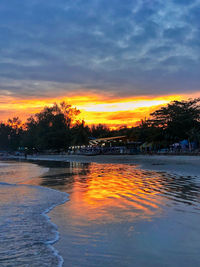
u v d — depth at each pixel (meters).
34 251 5.31
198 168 24.30
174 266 4.59
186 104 56.41
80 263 4.74
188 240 5.79
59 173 24.55
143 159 46.28
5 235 6.30
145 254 5.10
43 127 106.25
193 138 49.75
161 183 14.82
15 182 18.09
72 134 97.75
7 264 4.70
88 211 8.62
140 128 71.62
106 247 5.48
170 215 7.87
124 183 15.23
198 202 9.60
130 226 6.88
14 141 164.88
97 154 66.88
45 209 9.11
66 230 6.66
